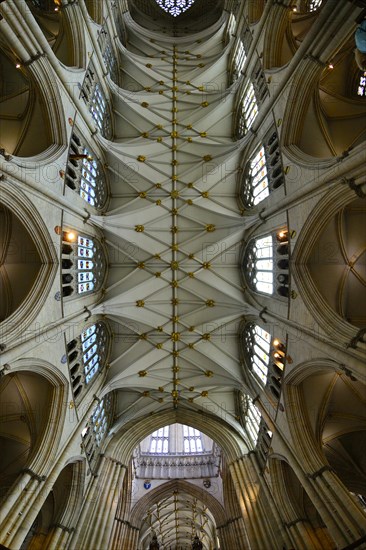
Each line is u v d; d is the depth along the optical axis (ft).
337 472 48.37
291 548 41.86
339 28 33.22
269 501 47.16
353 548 26.91
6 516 31.65
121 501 70.28
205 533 104.17
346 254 44.60
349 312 44.06
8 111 43.57
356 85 46.19
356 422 46.93
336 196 33.86
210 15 85.76
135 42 77.15
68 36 46.37
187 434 98.58
